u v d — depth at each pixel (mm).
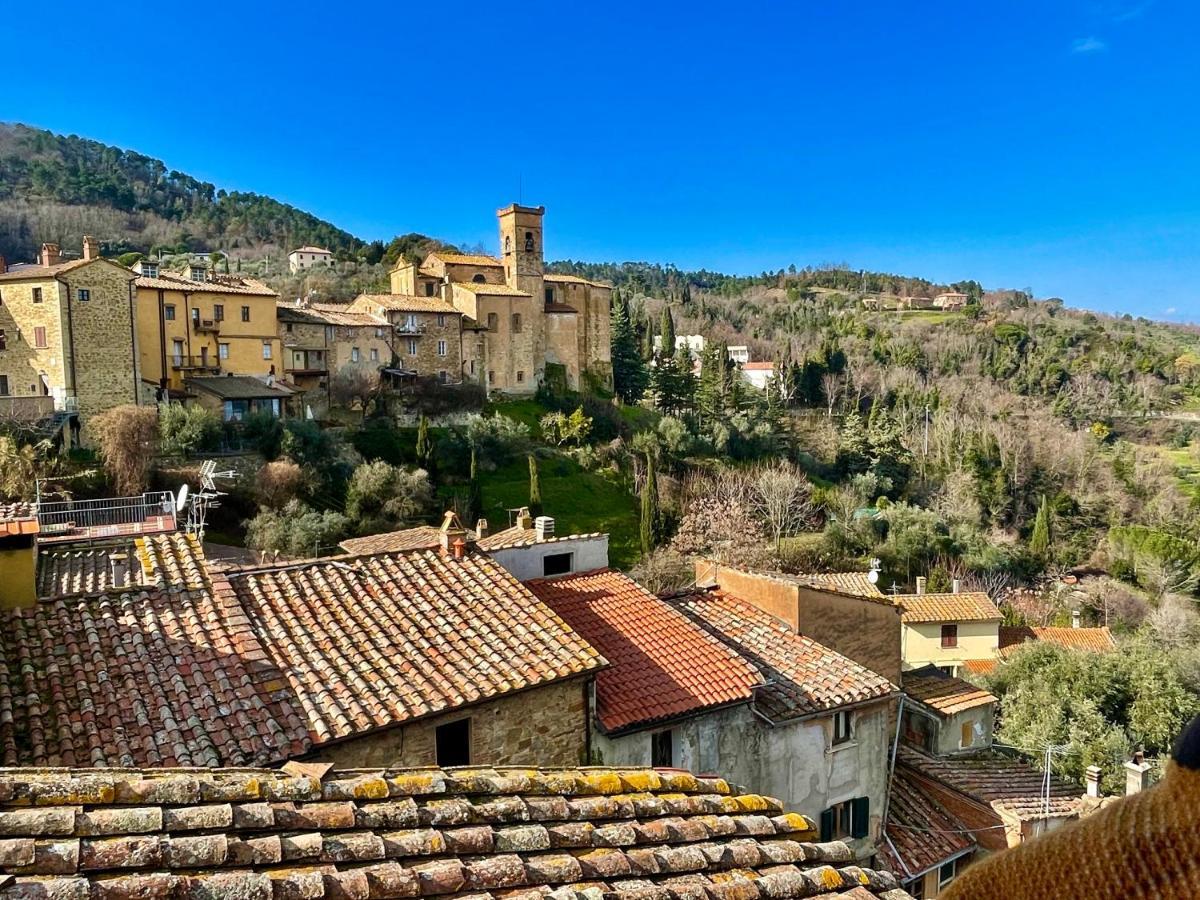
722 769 12586
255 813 4203
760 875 4703
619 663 12781
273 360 58844
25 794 3992
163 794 4211
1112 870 1348
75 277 46031
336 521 41094
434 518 47406
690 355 89438
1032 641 30734
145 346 52500
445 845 4324
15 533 10305
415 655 10328
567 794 5320
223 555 34969
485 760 9930
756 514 54812
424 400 64188
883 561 52031
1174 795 1362
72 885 3365
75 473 37469
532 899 3965
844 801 14242
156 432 41906
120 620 10273
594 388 82000
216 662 9586
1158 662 25141
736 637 15414
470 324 71250
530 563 15812
